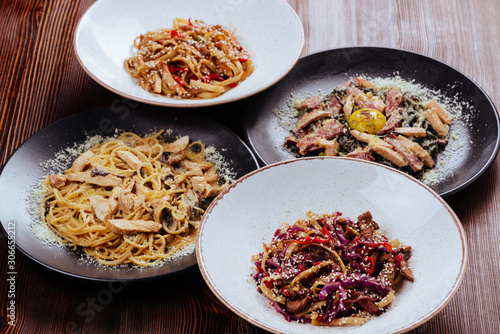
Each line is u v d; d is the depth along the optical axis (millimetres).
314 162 938
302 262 868
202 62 1102
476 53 1179
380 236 892
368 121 1062
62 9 1232
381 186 925
